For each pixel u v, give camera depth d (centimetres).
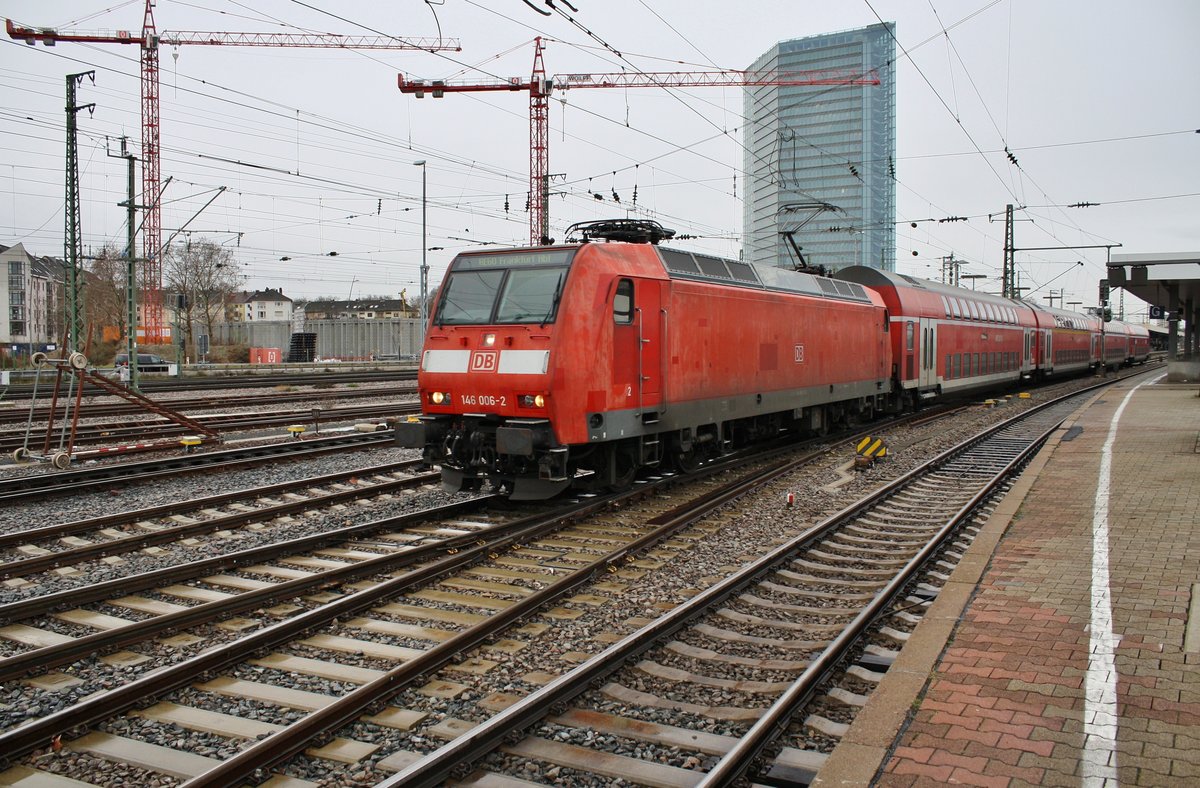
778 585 848
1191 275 2856
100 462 1578
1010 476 1448
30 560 862
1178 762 429
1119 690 518
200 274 6194
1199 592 709
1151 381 4097
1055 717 484
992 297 3528
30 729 499
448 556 929
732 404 1488
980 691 521
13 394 2930
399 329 6638
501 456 1162
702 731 531
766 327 1609
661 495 1312
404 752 500
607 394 1151
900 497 1302
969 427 2316
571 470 1168
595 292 1134
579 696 575
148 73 5906
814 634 706
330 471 1496
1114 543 878
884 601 747
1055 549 863
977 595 720
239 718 546
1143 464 1384
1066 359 4606
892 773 424
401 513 1162
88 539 1015
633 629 711
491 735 498
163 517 1121
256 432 2002
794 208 2788
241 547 975
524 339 1112
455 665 630
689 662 647
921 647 595
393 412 2392
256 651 645
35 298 9281
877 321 2222
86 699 552
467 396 1155
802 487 1386
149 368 4634
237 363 5797
